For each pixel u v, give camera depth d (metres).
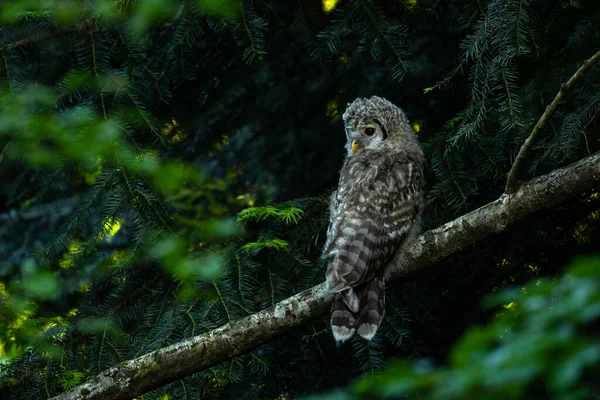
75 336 10.35
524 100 10.05
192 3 10.97
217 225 8.97
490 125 10.52
